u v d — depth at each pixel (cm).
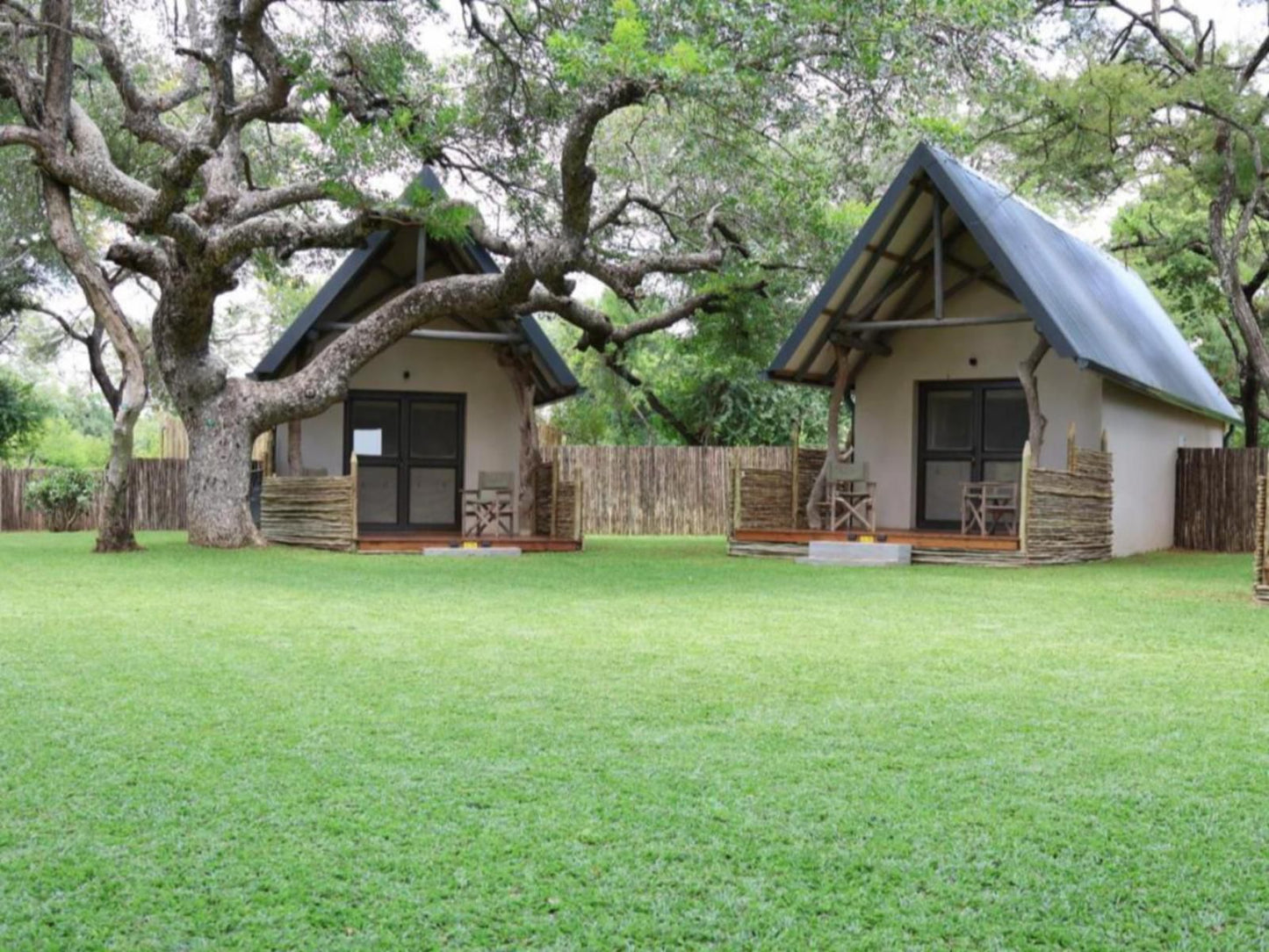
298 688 546
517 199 1596
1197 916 289
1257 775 408
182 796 374
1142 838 343
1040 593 1034
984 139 1628
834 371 1694
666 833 342
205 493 1463
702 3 1128
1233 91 1566
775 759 424
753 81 1179
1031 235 1611
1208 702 534
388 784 387
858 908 291
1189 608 918
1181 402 1756
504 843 332
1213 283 2297
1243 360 2548
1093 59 1742
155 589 969
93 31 1364
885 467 1688
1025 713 507
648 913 286
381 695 532
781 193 1441
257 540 1486
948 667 624
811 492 1662
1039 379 1602
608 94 1248
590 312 1614
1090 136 1596
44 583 1009
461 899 293
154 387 2688
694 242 1767
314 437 1702
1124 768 416
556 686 557
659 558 1455
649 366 2845
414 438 1745
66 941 268
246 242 1319
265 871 310
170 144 1466
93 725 466
